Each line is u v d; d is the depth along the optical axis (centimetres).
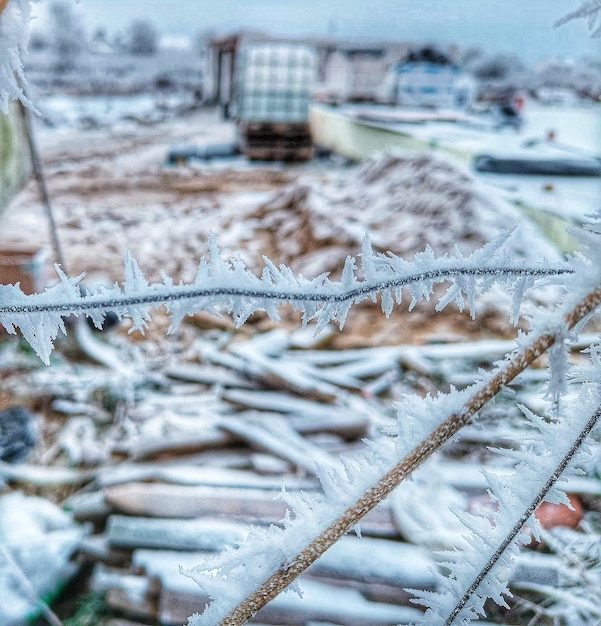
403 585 240
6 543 262
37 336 64
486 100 2734
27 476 332
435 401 75
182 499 291
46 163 1300
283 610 230
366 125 1325
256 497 294
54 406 410
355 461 76
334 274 653
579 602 209
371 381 467
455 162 818
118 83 3275
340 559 248
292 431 374
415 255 70
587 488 262
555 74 2833
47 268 546
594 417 75
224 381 452
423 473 289
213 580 74
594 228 70
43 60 3491
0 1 60
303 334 540
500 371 72
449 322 566
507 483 78
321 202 822
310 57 1469
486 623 216
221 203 1014
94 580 254
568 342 70
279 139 1478
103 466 349
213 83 2614
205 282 64
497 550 77
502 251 71
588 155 1098
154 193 1090
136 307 63
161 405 420
